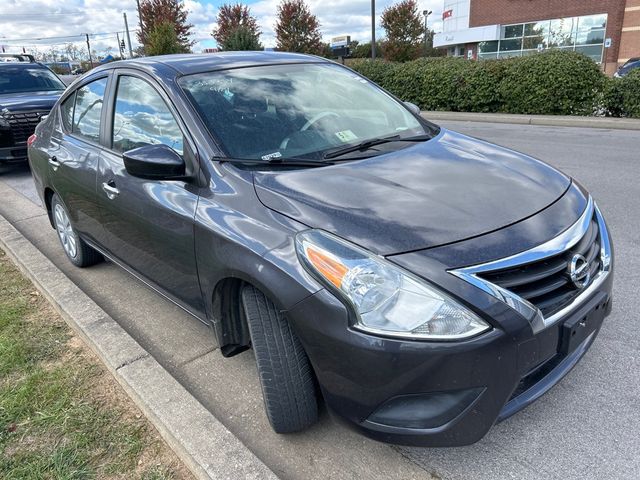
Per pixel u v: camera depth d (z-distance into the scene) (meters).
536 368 2.03
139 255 3.19
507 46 34.47
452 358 1.83
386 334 1.86
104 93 3.62
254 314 2.25
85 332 3.24
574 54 13.23
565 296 2.10
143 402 2.60
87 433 2.52
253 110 2.93
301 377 2.24
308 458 2.33
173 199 2.68
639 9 28.69
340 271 1.94
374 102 3.45
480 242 1.99
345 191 2.30
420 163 2.66
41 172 4.47
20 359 3.12
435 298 1.85
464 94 14.95
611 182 6.44
